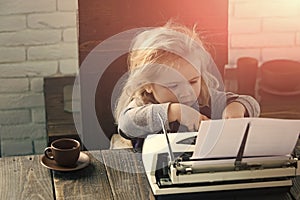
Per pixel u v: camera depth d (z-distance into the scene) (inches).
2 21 106.0
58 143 72.7
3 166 73.3
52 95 105.1
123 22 95.5
